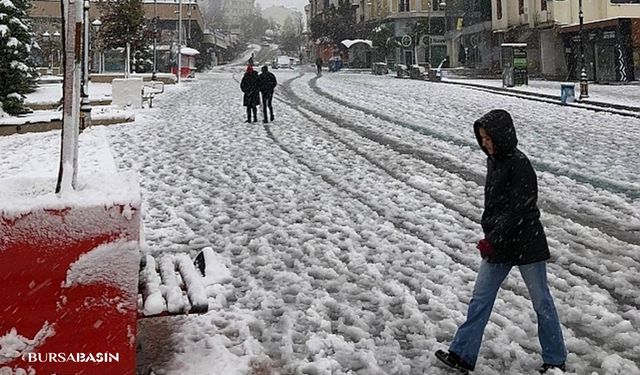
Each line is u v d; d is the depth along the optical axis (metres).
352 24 78.69
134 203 3.50
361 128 17.31
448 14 60.78
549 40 42.62
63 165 3.61
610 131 16.36
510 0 48.16
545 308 4.15
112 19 33.50
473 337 4.18
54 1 54.75
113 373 3.46
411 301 5.42
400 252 6.83
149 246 7.06
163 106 23.70
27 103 23.41
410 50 65.56
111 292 3.45
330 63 65.31
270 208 8.81
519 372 4.22
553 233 7.57
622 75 34.66
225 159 12.63
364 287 5.83
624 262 6.51
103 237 3.45
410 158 12.67
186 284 4.31
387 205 8.95
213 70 72.75
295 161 12.41
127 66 33.69
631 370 4.20
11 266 3.30
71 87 3.61
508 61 32.19
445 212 8.52
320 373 4.18
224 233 7.64
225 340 4.62
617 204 8.91
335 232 7.67
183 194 9.64
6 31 19.92
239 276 6.10
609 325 4.97
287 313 5.17
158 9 61.16
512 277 6.05
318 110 22.19
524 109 22.20
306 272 6.21
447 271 6.19
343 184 10.34
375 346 4.60
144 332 4.72
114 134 16.06
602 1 40.94
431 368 4.27
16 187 4.12
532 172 4.04
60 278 3.38
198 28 68.50
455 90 31.72
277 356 4.44
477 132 4.10
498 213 4.09
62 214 3.38
